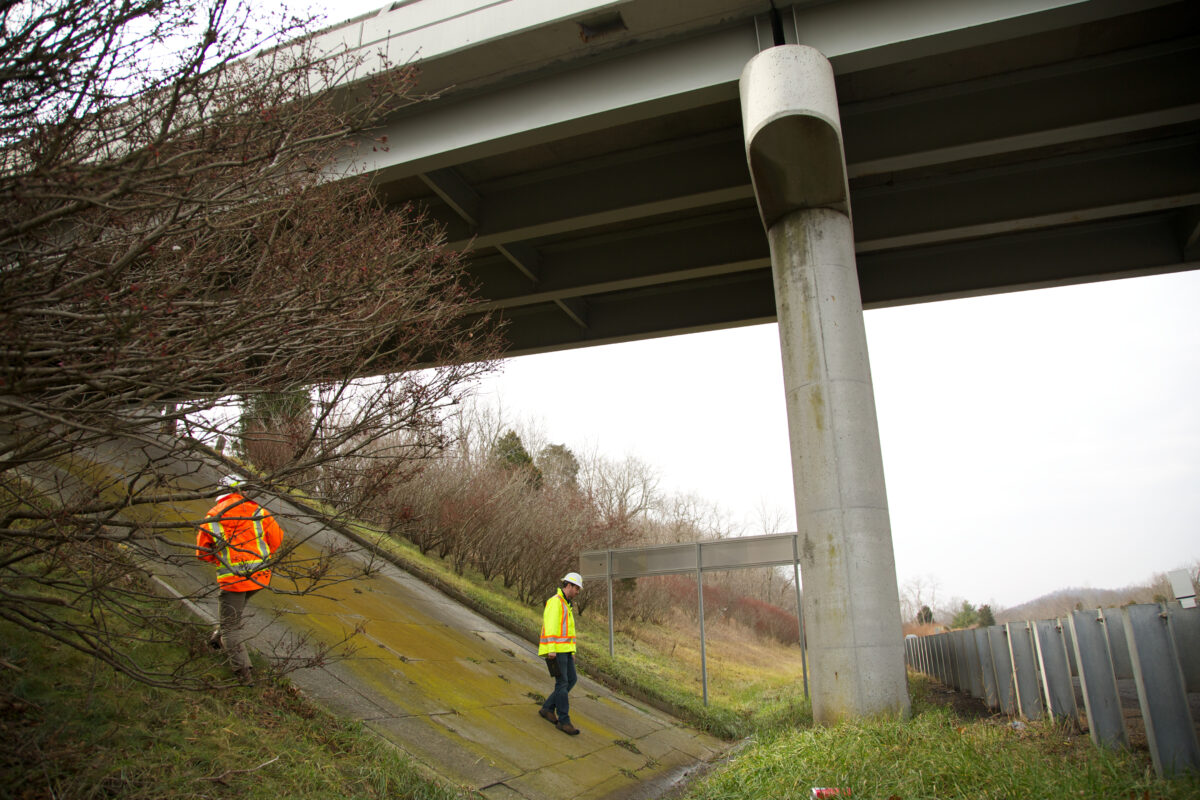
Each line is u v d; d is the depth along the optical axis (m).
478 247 16.12
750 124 10.80
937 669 17.06
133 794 4.23
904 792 5.44
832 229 11.03
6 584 4.64
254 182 4.45
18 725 4.35
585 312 19.52
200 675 5.86
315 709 6.39
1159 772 5.40
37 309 3.81
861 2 11.18
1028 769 5.32
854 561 9.70
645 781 8.80
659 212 14.86
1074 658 7.75
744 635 41.34
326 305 4.74
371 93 5.91
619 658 16.61
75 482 5.32
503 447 27.98
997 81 12.96
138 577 5.78
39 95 3.84
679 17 11.51
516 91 12.62
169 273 4.49
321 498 5.25
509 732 8.40
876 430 10.37
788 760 6.93
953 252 17.11
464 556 17.73
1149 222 16.27
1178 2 11.05
